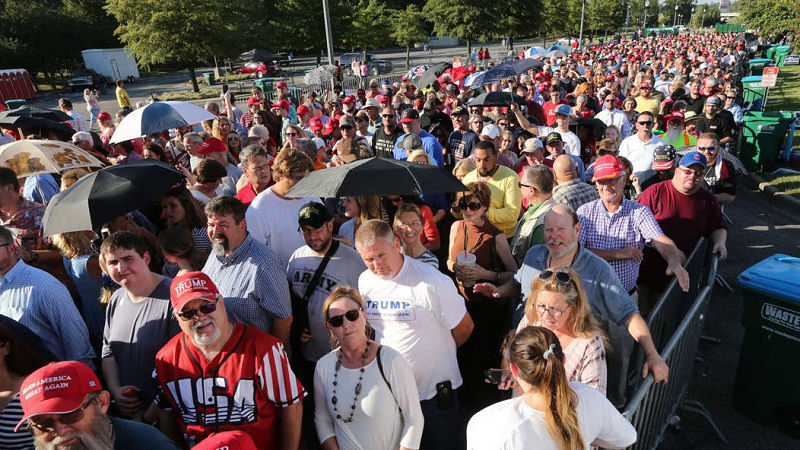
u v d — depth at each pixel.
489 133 7.17
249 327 2.62
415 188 3.31
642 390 2.63
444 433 3.14
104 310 3.92
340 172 3.47
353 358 2.65
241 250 3.12
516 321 3.39
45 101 39.50
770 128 10.20
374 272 3.01
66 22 56.41
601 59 29.05
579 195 4.32
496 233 4.14
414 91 14.12
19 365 2.61
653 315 3.31
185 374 2.54
